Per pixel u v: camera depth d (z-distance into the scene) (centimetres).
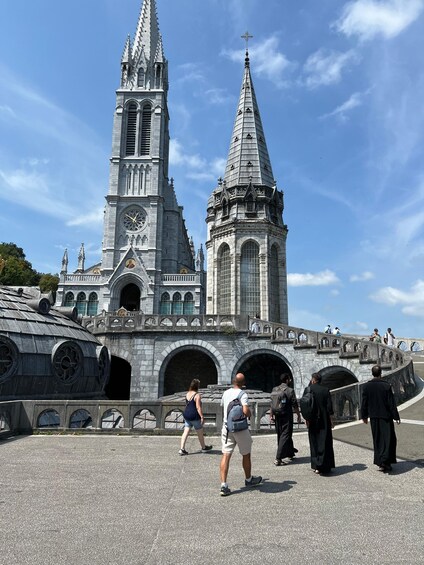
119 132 7212
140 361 3075
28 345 1812
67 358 1945
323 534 548
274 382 3253
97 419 1337
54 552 499
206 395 1664
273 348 3012
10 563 471
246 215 4912
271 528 570
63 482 796
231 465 938
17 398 1738
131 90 7425
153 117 7344
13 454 1044
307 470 880
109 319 3180
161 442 1210
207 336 3088
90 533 556
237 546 515
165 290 6544
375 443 847
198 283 6556
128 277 6506
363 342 2759
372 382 874
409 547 507
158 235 6806
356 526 573
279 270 4922
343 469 871
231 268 4803
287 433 948
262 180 5131
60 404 1348
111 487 766
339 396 1458
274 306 4775
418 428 1226
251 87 5716
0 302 1914
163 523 591
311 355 2920
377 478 800
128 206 6900
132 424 1329
